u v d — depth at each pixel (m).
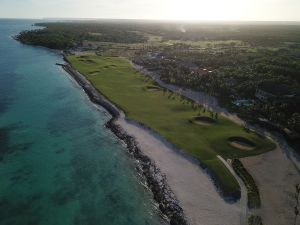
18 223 39.56
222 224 40.06
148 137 63.97
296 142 62.41
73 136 65.81
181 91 99.06
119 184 48.94
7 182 47.91
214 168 51.62
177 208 42.81
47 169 52.22
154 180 49.53
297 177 51.22
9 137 63.75
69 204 43.50
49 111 80.56
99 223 40.22
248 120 73.69
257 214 42.00
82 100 90.88
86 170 52.53
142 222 40.94
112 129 69.31
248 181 48.62
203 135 64.88
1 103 84.81
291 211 42.91
